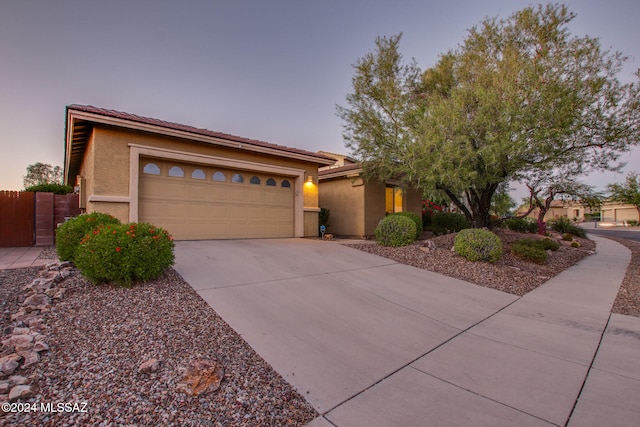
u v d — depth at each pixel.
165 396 2.35
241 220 10.15
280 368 2.93
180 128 8.53
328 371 2.94
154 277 4.98
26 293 4.27
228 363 2.91
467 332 4.04
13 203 9.19
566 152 8.49
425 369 3.06
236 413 2.26
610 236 21.95
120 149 7.79
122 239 4.57
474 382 2.84
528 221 17.58
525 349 3.57
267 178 10.79
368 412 2.37
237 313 4.07
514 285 6.42
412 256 8.28
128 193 7.84
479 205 10.98
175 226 8.83
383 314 4.49
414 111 9.20
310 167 11.85
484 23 9.49
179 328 3.48
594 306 5.23
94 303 3.95
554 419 2.33
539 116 7.38
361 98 10.45
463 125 8.05
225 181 9.81
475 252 7.85
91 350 2.90
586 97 7.99
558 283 6.79
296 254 7.86
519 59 8.13
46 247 9.08
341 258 7.78
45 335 3.11
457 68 9.88
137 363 2.75
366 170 11.34
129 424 2.04
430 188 9.59
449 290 5.84
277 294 4.91
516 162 8.20
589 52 8.09
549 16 8.74
